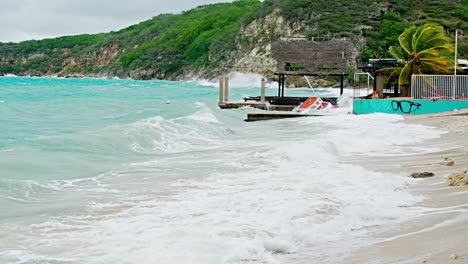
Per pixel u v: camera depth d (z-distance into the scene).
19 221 9.06
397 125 26.50
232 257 7.03
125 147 18.05
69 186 12.14
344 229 8.33
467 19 104.69
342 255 7.09
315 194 10.58
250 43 129.50
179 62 163.88
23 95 50.97
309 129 26.56
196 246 7.46
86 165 14.69
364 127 25.91
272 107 41.81
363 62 92.75
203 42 159.12
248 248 7.32
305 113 35.09
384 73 43.00
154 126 21.95
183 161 15.82
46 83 104.25
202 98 58.84
